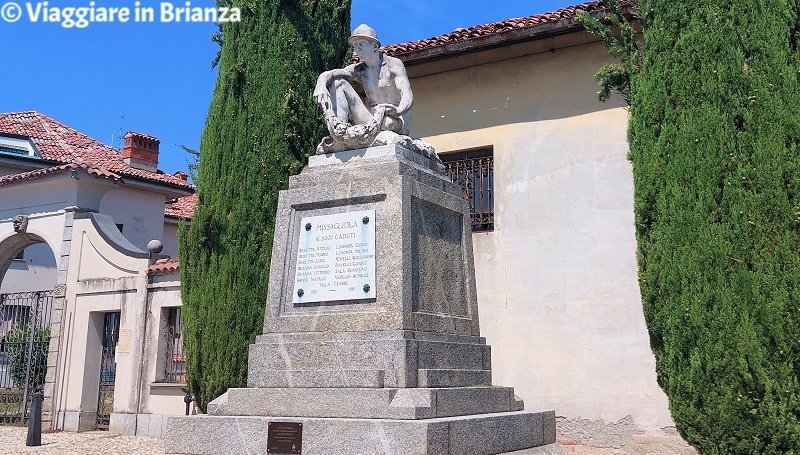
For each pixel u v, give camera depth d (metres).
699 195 6.23
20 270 22.42
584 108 11.50
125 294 14.05
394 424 5.13
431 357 5.91
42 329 15.33
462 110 12.45
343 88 6.98
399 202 6.14
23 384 15.31
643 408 10.32
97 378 14.34
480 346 6.65
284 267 6.52
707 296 6.01
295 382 5.91
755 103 6.12
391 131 6.79
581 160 11.38
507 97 12.13
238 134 10.58
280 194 6.72
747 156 6.09
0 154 19.70
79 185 15.59
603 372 10.66
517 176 11.81
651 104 6.82
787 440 5.66
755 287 5.82
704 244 6.10
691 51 6.57
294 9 11.09
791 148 5.95
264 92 10.66
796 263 5.73
